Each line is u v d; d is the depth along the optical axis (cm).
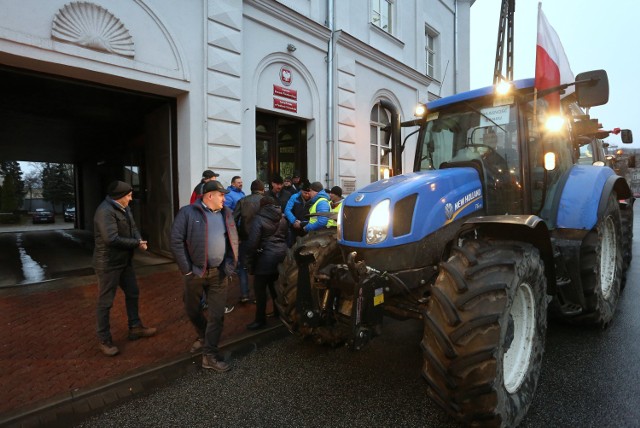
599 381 289
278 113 820
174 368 335
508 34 515
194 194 506
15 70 522
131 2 570
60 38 506
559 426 238
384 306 292
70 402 283
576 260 346
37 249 1013
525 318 266
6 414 265
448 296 228
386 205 273
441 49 1401
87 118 928
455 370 213
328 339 352
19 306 479
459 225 299
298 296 307
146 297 518
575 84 310
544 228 261
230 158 693
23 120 966
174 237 324
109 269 356
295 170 919
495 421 214
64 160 1836
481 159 343
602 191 375
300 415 261
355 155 984
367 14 1030
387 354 353
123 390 300
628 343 355
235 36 694
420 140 407
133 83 599
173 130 690
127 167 1062
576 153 492
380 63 1066
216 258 326
